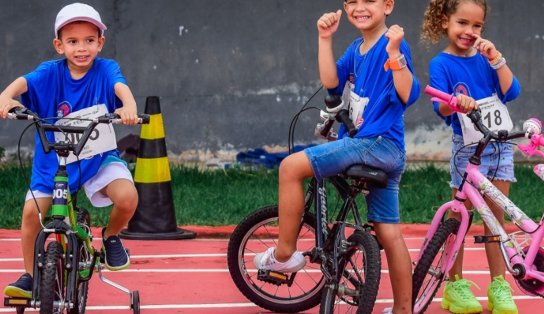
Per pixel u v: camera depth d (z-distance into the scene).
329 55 7.61
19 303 7.29
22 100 7.61
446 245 7.85
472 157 7.91
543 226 7.76
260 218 8.30
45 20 16.97
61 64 7.66
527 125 7.76
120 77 7.57
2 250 11.27
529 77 17.33
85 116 7.59
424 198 13.89
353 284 7.45
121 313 8.49
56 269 6.89
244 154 17.03
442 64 8.28
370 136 7.29
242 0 17.02
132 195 7.56
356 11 7.44
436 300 8.97
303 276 9.83
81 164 7.57
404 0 17.12
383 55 7.34
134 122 7.08
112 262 7.79
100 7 16.94
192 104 17.08
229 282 9.73
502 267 8.44
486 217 7.84
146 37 17.00
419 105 17.19
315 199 7.65
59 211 7.06
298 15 17.06
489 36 17.27
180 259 10.84
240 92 17.11
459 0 8.19
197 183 15.16
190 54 17.06
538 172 7.95
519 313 8.52
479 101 8.23
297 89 17.12
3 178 14.98
